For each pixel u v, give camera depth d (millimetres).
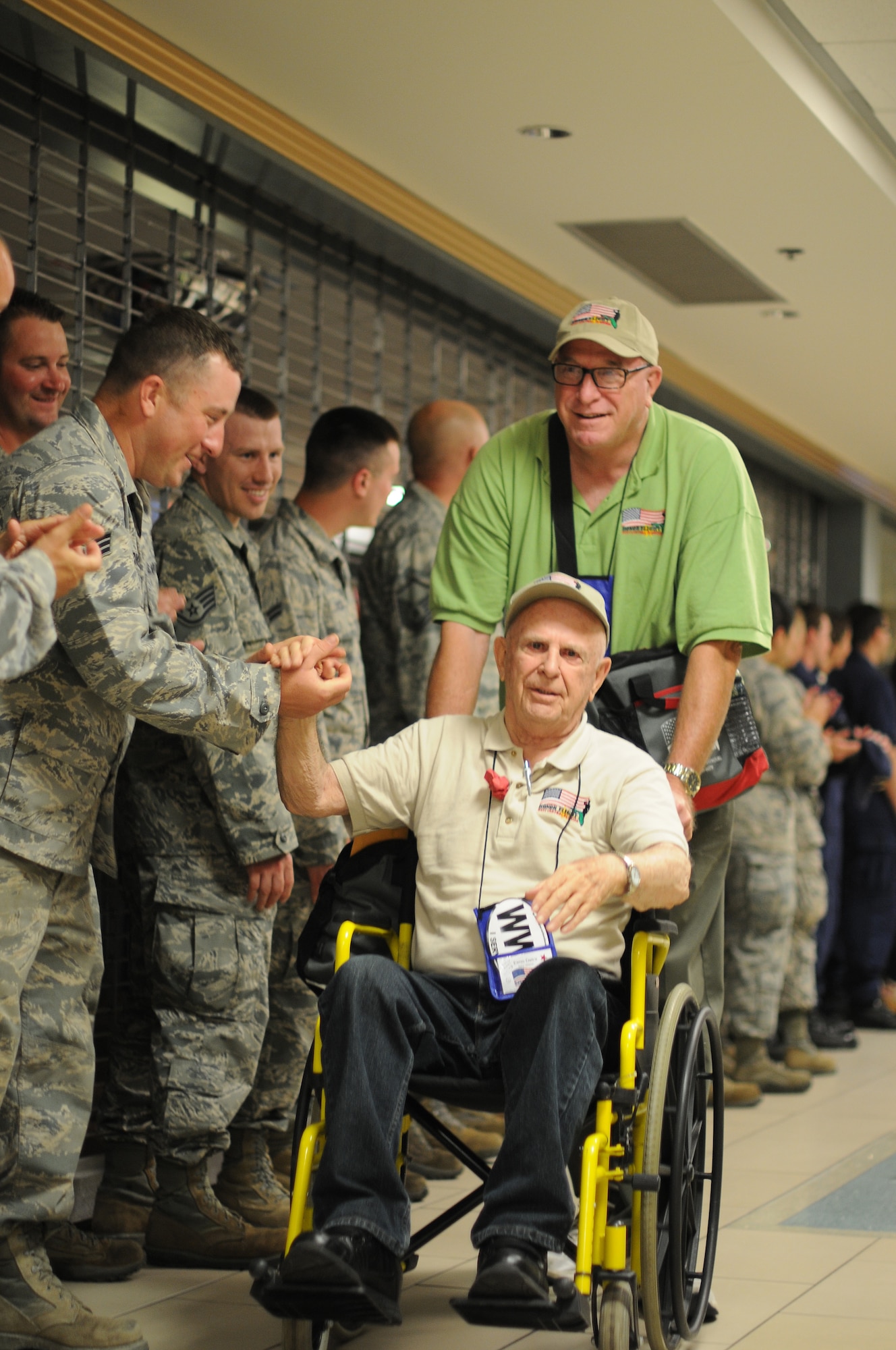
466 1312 2273
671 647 3119
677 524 3104
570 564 3174
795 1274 3305
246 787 3242
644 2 3955
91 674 2545
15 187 4125
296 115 4805
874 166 5273
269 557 3867
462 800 2725
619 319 2988
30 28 3799
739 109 4691
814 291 6641
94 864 2791
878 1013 7367
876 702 7188
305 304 5703
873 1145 4668
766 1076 5594
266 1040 3637
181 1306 3043
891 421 9234
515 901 2629
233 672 2623
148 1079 3475
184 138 4555
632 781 2691
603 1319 2467
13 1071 2662
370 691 4562
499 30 4152
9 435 3547
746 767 3146
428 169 5281
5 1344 2652
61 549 2213
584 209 5664
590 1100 2445
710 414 8352
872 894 7258
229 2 3998
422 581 4426
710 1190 2994
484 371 6559
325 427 4031
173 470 2916
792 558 10578
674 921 3111
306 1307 2242
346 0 3973
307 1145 2441
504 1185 2369
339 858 2805
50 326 3521
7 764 2551
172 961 3285
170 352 2830
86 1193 3678
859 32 4398
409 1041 2539
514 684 2695
